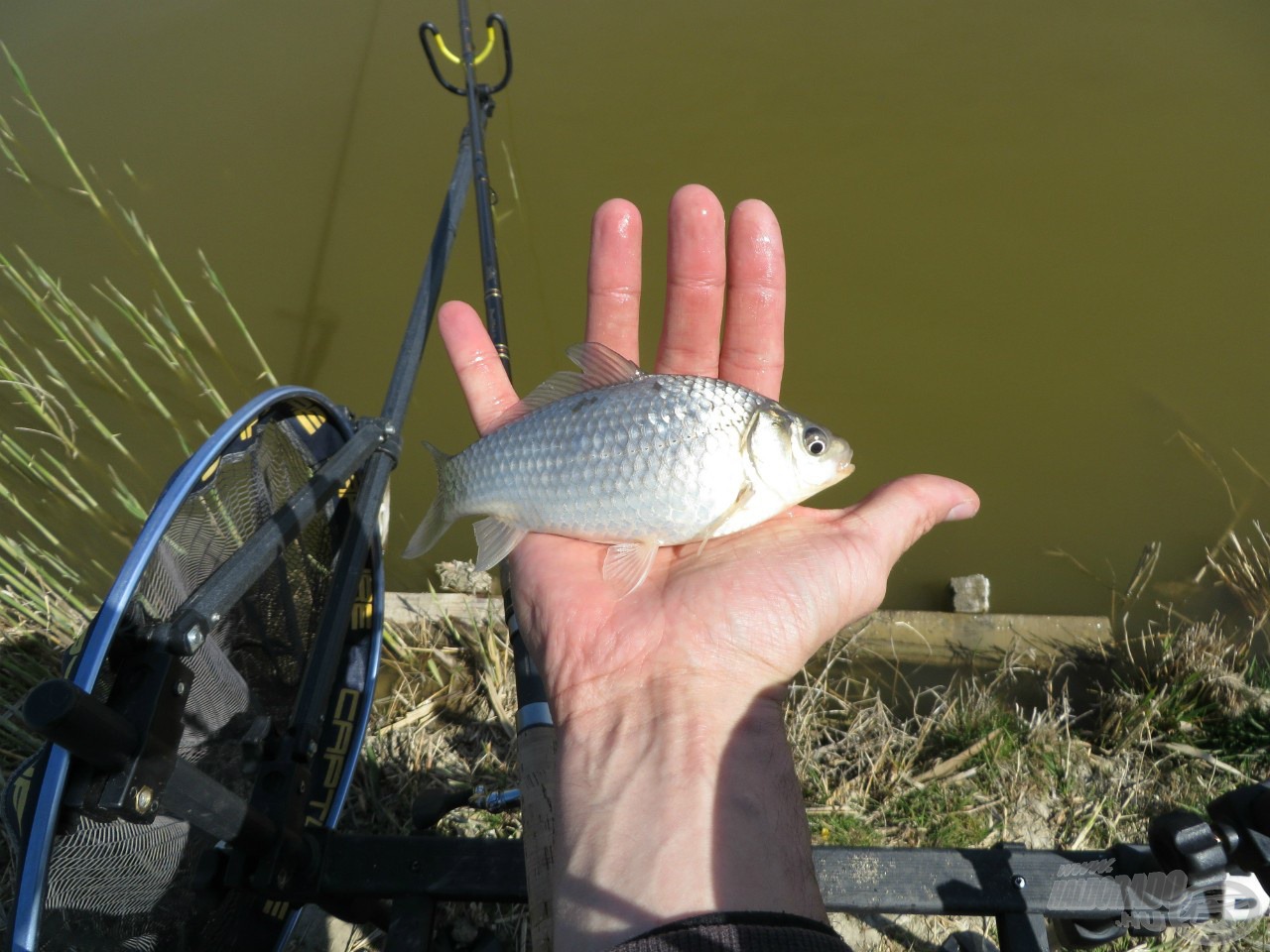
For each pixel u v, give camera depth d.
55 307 0.49
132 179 0.57
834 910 0.22
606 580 0.23
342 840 0.22
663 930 0.14
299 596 0.23
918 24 0.69
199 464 0.18
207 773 0.20
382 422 0.26
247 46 0.67
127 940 0.18
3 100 0.61
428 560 0.42
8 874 0.28
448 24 0.67
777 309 0.30
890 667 0.37
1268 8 0.67
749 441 0.25
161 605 0.18
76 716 0.13
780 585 0.21
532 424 0.26
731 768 0.18
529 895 0.21
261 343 0.49
